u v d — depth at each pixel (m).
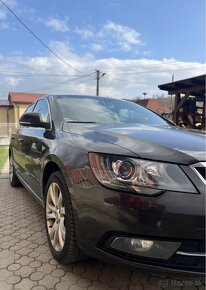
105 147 2.22
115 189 1.99
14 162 5.11
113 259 2.03
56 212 2.74
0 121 36.62
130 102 4.26
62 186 2.50
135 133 2.57
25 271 2.56
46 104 3.88
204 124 12.43
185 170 2.00
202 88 11.28
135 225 1.92
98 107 3.75
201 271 1.95
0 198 4.82
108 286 2.36
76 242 2.34
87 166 2.19
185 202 1.89
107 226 2.01
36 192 3.49
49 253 2.88
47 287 2.34
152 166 2.00
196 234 1.89
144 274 2.52
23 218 3.88
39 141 3.33
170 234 1.89
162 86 12.34
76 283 2.39
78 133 2.77
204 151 2.15
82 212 2.16
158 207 1.89
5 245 3.06
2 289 2.31
